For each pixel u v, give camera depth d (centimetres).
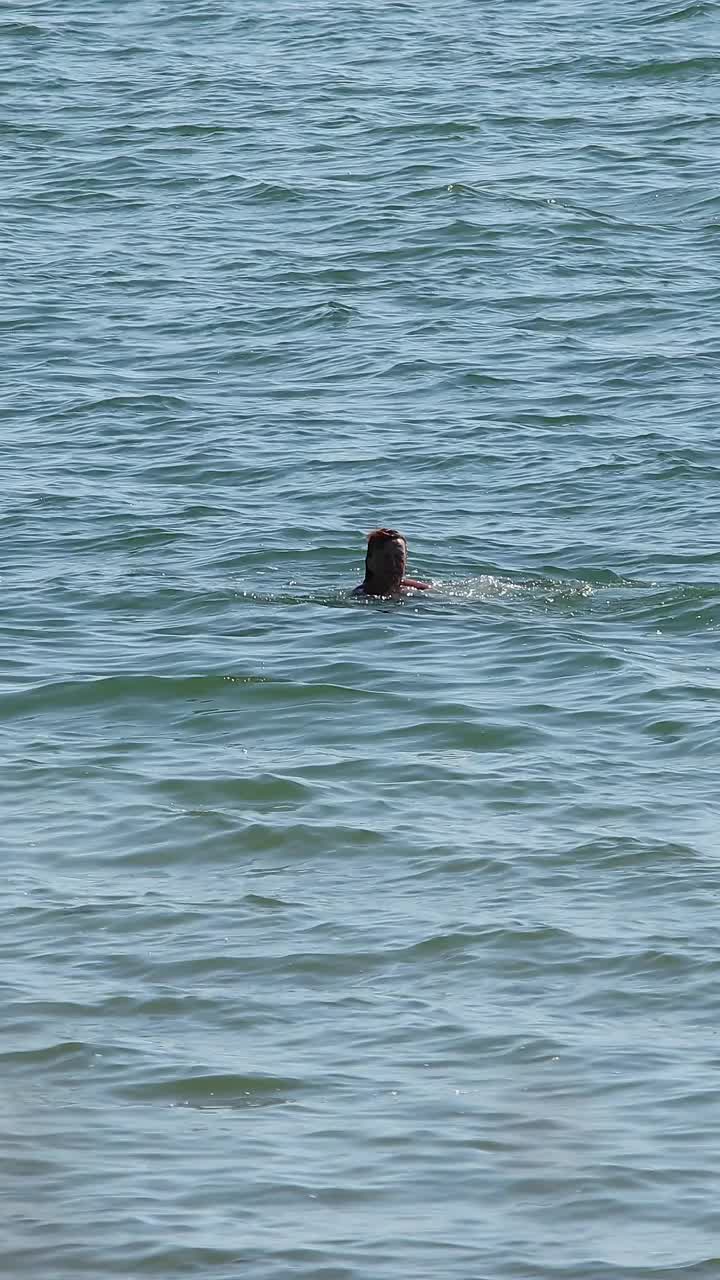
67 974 3897
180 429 8888
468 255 11881
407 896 4275
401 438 8725
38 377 9700
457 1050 3591
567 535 7419
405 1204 3094
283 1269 2922
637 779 4966
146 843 4572
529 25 18675
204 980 3878
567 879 4344
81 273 11594
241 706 5572
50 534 7425
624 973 3888
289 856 4503
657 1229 3020
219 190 13512
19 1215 3064
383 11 19388
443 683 5750
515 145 14562
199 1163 3216
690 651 6062
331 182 13650
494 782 4950
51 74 16938
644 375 9631
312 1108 3391
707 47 17500
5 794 4884
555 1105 3388
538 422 8938
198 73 16975
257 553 7188
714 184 13388
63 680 5769
